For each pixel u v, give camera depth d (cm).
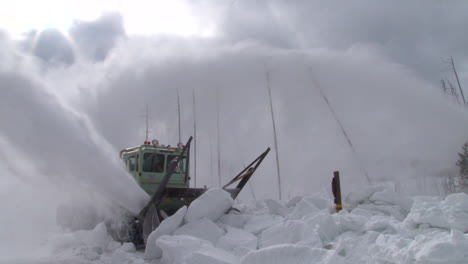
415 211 433
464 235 334
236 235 544
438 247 289
